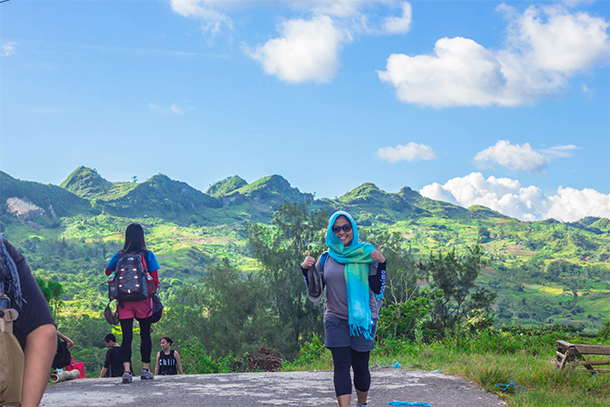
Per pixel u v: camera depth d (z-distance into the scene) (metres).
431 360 7.96
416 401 5.09
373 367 7.56
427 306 12.48
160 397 5.00
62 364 5.72
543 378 5.94
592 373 6.28
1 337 1.32
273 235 37.09
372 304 4.17
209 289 35.16
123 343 5.96
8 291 1.39
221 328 32.19
